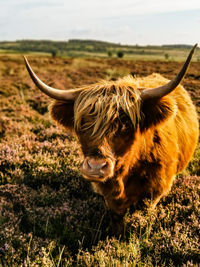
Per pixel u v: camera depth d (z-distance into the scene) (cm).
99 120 260
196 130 445
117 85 288
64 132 660
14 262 288
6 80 1530
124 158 280
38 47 19812
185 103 429
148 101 286
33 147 579
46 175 468
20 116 844
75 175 472
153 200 354
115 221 356
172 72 1828
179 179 452
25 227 358
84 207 398
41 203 408
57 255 299
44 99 1077
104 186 332
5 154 533
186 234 317
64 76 1775
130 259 298
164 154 329
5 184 448
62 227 357
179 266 295
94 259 298
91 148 262
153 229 354
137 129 282
